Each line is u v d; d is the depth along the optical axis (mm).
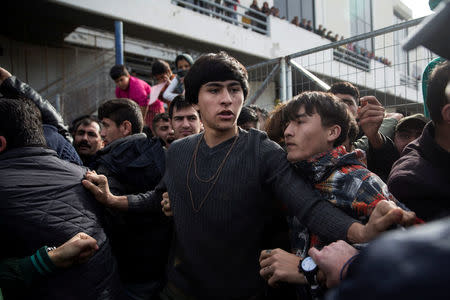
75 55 8773
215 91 1205
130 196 1552
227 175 1218
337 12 13742
